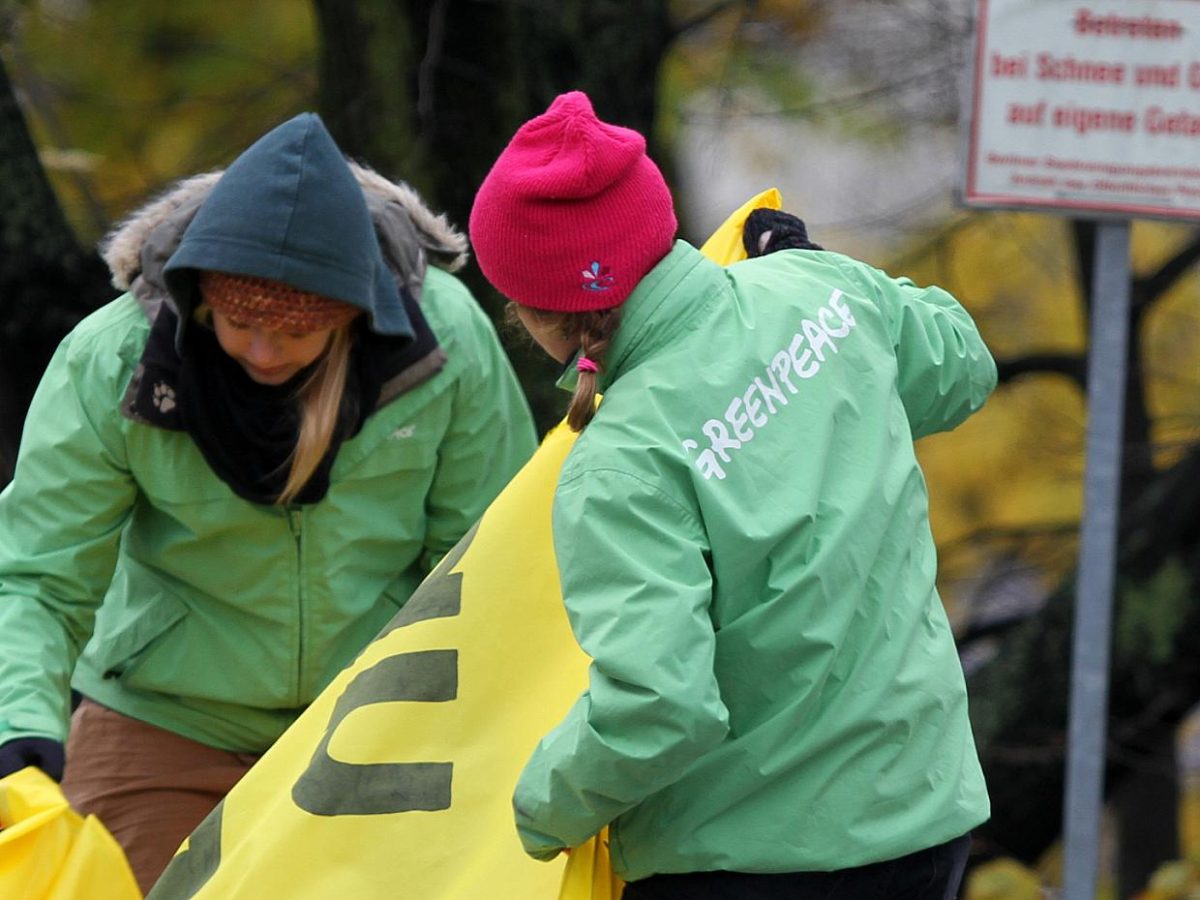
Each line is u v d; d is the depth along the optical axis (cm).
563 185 790
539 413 1758
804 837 798
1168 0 1209
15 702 961
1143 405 2545
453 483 1100
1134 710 2136
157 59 2547
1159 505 2123
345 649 1097
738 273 858
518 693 943
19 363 1584
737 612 779
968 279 2848
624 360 813
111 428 1009
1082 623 1239
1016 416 2891
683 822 803
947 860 846
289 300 936
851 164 2661
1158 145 1216
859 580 800
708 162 2341
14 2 2053
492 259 822
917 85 2427
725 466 773
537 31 1859
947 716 841
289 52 2548
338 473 1046
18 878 903
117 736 1127
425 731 937
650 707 721
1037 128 1227
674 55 2453
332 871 920
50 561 1010
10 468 1619
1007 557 2759
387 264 1047
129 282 1030
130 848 1101
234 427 1002
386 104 1736
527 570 957
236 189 934
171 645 1092
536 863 902
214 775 1118
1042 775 2094
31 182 1576
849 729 800
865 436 830
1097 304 1248
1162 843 2725
